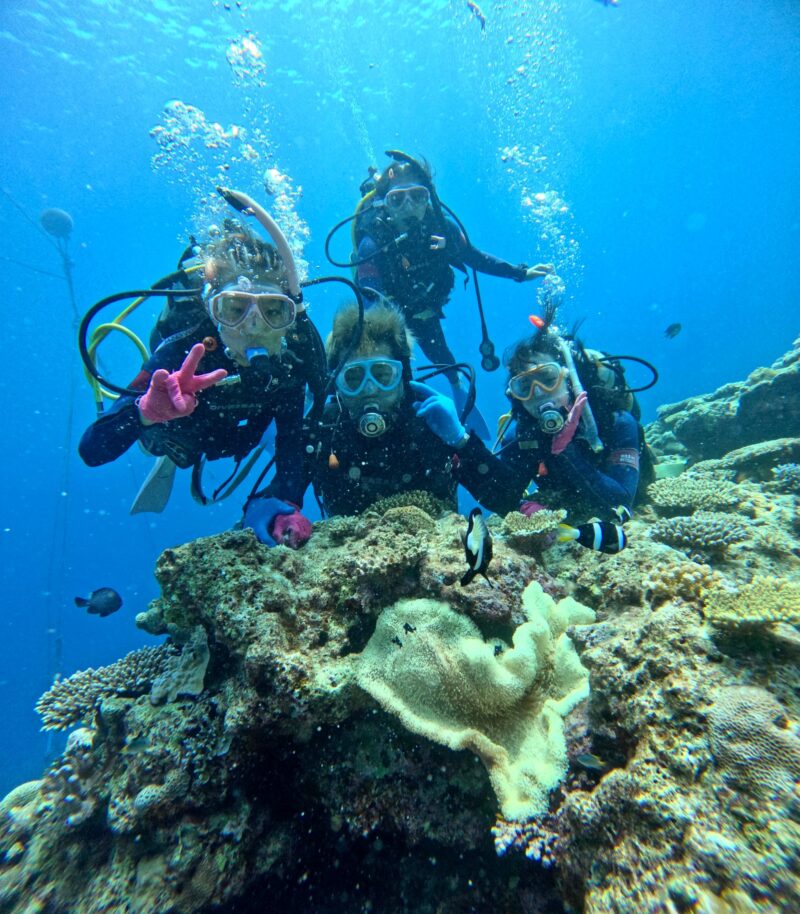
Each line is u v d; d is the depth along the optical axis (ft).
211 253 10.03
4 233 147.64
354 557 8.55
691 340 218.38
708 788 4.59
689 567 7.18
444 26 93.66
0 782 60.44
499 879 7.44
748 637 5.61
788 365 19.45
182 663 8.45
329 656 7.70
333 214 171.42
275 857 7.72
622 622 7.50
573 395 12.66
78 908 7.57
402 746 7.64
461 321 187.21
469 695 6.98
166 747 7.41
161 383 7.49
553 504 12.71
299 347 11.23
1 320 189.67
